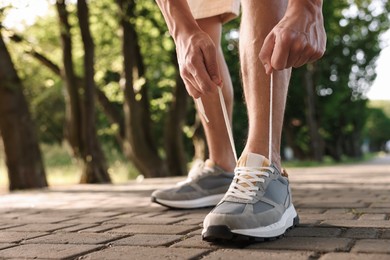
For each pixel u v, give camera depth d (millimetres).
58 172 13875
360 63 25672
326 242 2018
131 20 10797
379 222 2566
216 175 3391
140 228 2596
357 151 36406
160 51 13266
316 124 24969
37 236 2434
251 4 2303
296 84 24344
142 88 11352
